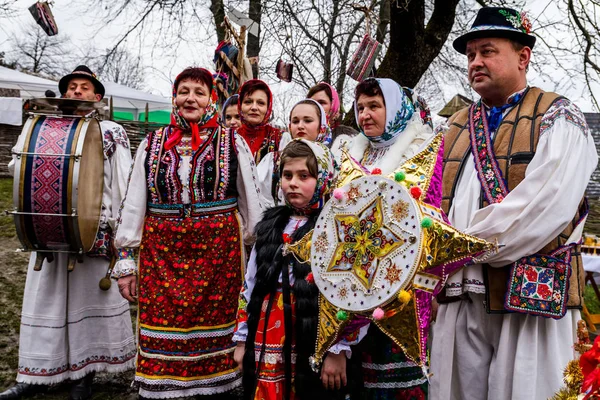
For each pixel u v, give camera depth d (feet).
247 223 10.57
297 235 8.09
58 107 11.64
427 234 6.79
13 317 16.10
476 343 8.54
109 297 12.09
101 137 11.94
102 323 12.05
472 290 8.26
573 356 8.03
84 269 11.90
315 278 7.41
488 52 8.61
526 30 8.66
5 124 40.14
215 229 10.17
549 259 7.95
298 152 8.18
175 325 9.97
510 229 7.80
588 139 8.24
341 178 7.80
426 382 8.45
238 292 10.38
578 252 8.29
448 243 6.79
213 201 10.23
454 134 9.23
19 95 43.60
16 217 10.84
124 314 12.36
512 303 7.95
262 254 8.29
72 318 11.70
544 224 7.68
